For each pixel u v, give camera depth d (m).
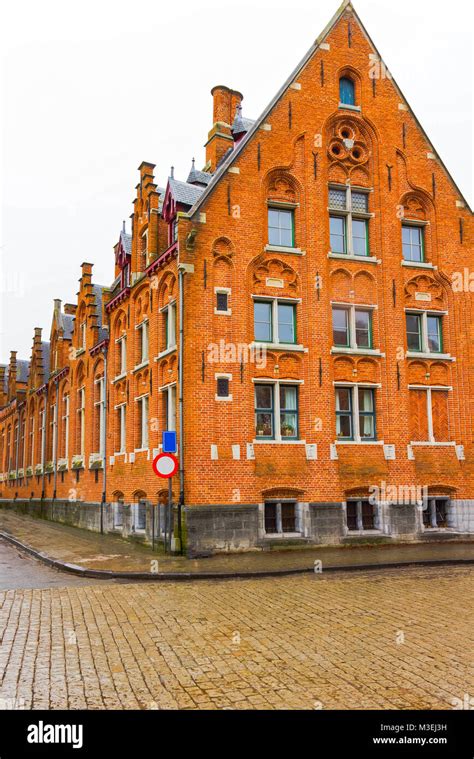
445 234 22.69
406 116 22.77
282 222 20.83
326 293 20.56
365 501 20.36
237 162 20.11
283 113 20.97
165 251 20.42
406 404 21.00
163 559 16.83
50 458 38.16
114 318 26.58
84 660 7.98
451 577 14.13
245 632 9.30
